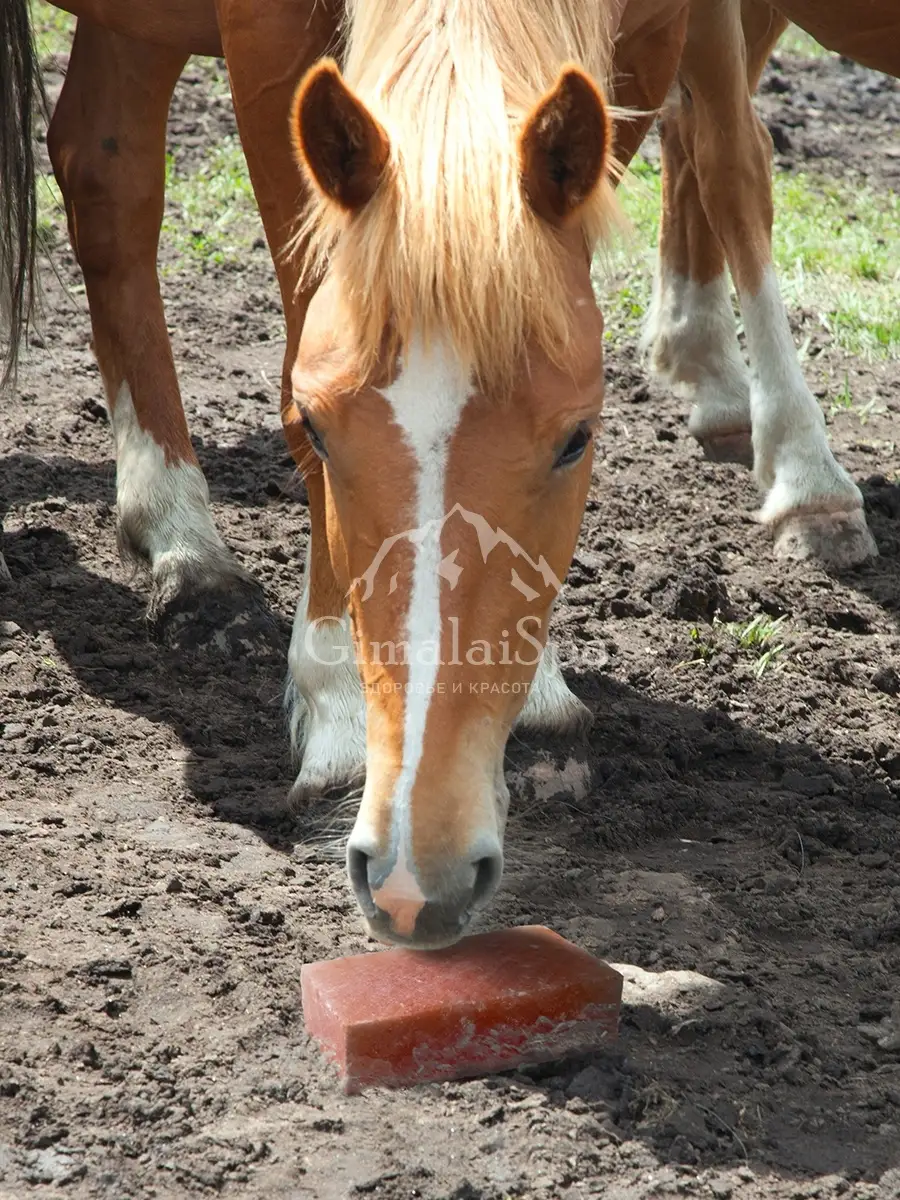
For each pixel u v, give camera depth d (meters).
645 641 6.88
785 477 7.98
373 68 4.26
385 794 3.70
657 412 9.66
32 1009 4.14
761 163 8.02
